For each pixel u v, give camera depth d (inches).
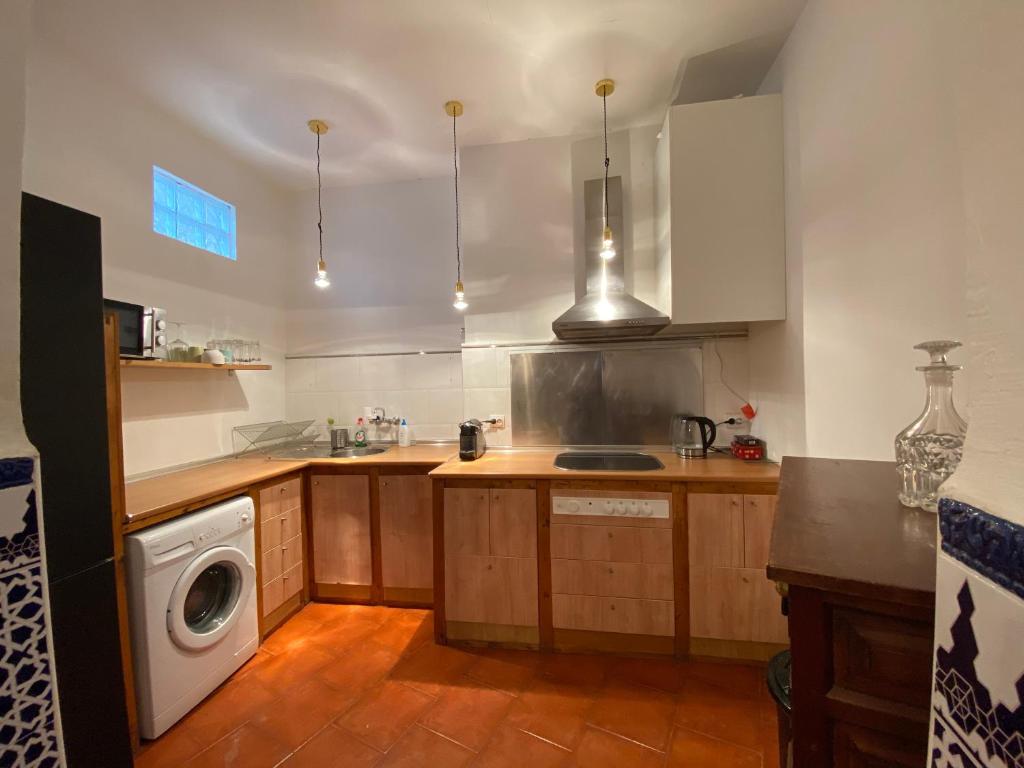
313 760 56.3
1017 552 12.8
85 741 47.3
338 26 65.9
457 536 81.1
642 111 90.8
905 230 43.1
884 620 20.3
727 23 67.3
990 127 15.0
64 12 62.4
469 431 92.5
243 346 104.7
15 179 18.2
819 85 60.4
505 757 56.4
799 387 68.0
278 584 87.7
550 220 102.1
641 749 57.2
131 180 81.1
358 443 111.5
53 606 44.9
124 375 78.6
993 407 14.6
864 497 30.6
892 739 19.9
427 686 69.9
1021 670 12.6
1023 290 13.8
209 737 60.1
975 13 15.7
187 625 67.5
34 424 43.5
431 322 116.5
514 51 72.3
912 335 42.3
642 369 99.5
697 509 73.8
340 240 120.8
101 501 49.3
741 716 62.4
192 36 67.5
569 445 102.7
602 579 76.8
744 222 74.0
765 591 72.1
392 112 89.0
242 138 97.2
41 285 43.9
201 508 70.2
